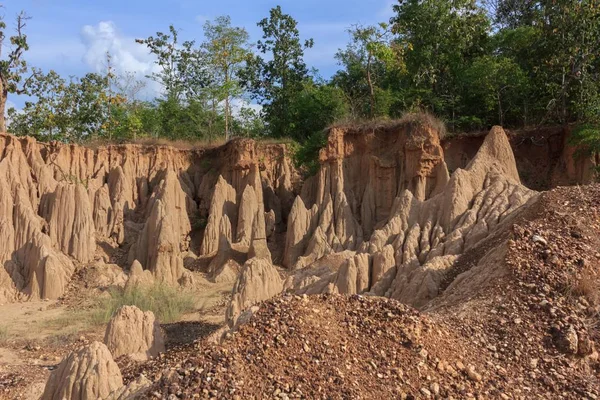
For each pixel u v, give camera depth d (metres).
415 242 23.62
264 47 56.25
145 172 40.75
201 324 22.77
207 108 56.59
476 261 18.98
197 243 37.81
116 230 35.91
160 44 58.91
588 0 35.38
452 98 39.12
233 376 10.51
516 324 13.32
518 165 33.12
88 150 40.09
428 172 32.75
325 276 23.23
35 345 21.22
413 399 10.56
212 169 41.62
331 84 51.16
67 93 53.12
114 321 17.89
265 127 55.25
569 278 14.38
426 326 12.52
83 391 12.91
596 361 12.47
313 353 11.29
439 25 41.34
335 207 34.22
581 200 18.28
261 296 21.77
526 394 11.30
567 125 32.47
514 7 49.84
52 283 28.88
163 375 11.09
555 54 35.72
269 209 39.28
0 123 47.25
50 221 33.06
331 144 35.91
